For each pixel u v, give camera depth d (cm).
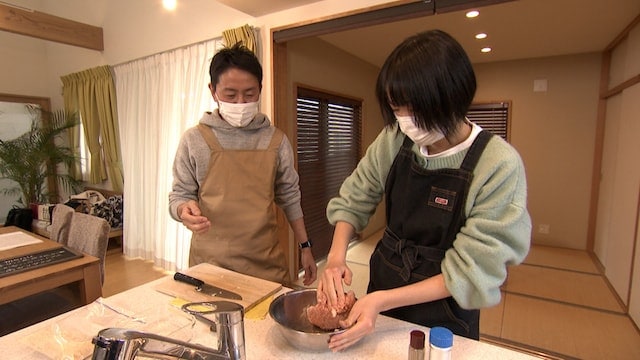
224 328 64
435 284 77
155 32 348
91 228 192
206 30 306
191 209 121
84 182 480
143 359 67
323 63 356
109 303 95
